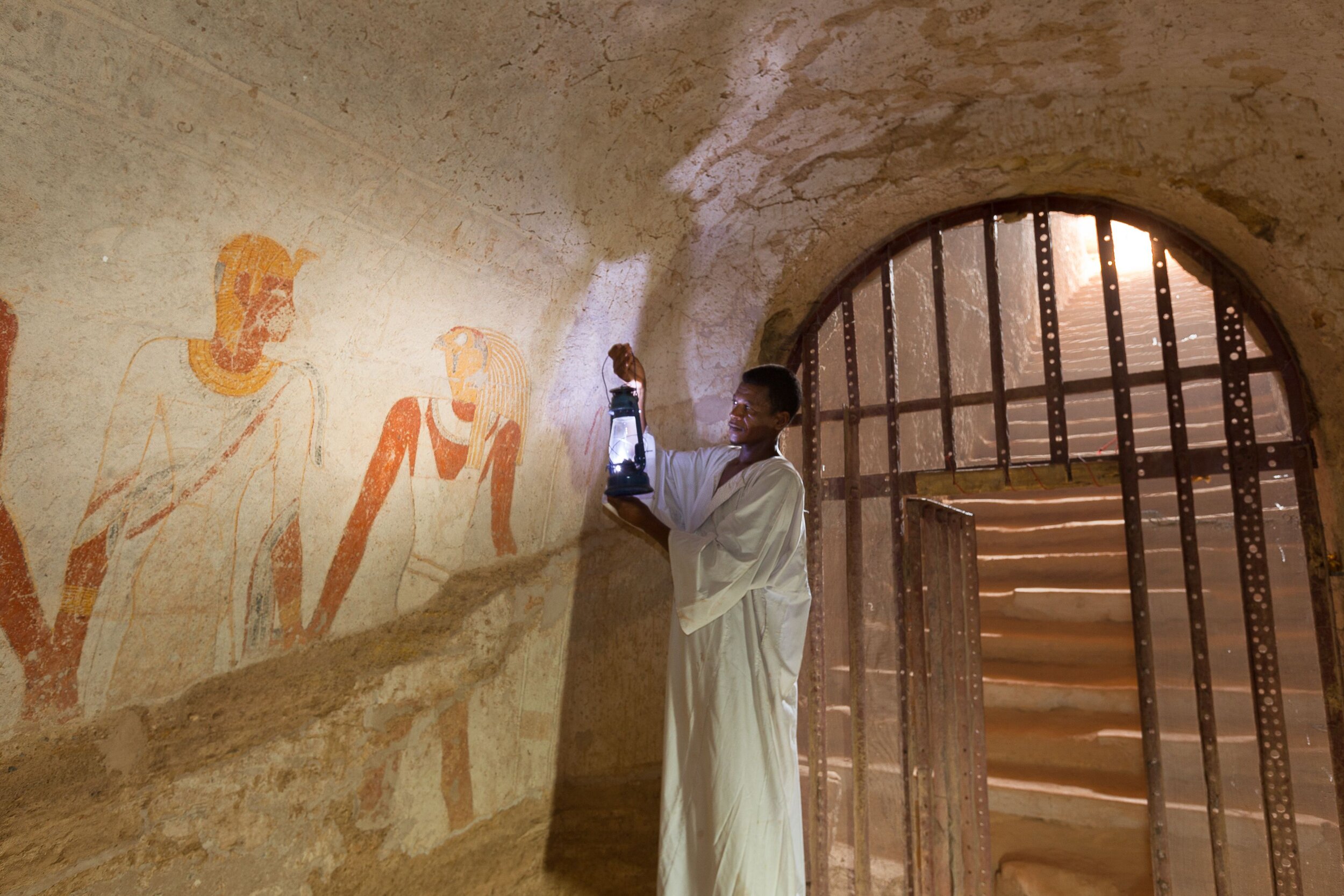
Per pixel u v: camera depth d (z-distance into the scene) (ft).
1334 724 7.66
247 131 4.95
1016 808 11.37
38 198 4.24
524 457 7.82
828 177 8.79
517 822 7.79
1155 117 7.86
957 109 8.21
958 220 9.58
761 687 7.11
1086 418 19.17
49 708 4.79
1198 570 8.33
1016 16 6.66
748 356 10.26
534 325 7.60
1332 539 7.91
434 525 7.05
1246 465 8.23
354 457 6.28
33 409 4.45
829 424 12.99
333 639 6.33
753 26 6.54
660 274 8.79
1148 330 20.85
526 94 6.24
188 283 5.00
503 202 6.69
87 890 4.92
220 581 5.56
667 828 7.15
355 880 6.39
